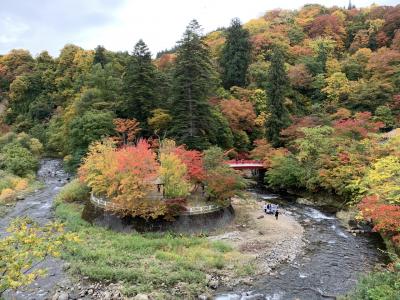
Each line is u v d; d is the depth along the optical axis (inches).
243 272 857.5
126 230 1095.0
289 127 1952.5
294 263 924.6
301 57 2923.2
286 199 1617.9
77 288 780.0
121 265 875.4
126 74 1852.9
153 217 1065.5
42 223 1218.0
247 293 771.4
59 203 1432.1
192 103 1676.9
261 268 885.2
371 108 2241.6
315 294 769.6
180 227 1101.1
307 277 847.1
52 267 877.8
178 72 1680.6
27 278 461.4
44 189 1786.4
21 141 2369.6
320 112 2133.4
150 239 1029.8
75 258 910.4
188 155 1251.2
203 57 1793.8
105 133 1691.7
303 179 1616.6
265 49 3080.7
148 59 1813.5
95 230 1098.1
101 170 1213.1
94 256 909.8
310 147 1628.9
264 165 1833.2
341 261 936.9
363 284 596.1
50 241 504.1
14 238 485.7
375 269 860.0
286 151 1822.1
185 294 756.6
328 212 1398.9
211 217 1156.5
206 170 1239.5
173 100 1721.2
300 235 1124.5
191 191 1334.9
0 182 1720.0
